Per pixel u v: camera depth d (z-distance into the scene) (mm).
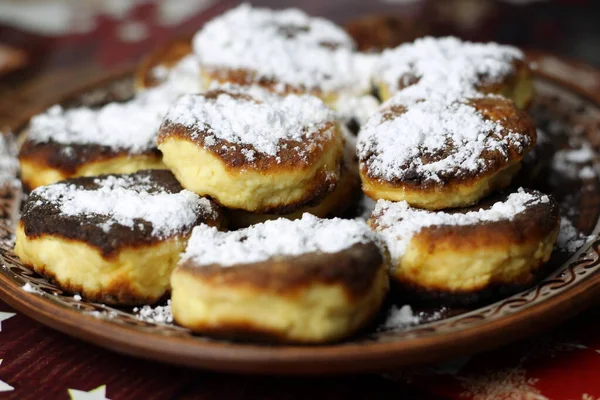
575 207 390
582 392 319
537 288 337
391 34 489
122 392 323
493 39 582
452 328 319
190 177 361
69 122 412
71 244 340
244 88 392
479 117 364
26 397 320
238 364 309
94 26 663
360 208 387
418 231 338
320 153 361
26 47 619
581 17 638
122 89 487
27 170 398
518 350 333
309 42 438
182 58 478
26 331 345
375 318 330
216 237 338
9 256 361
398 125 363
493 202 355
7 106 513
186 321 323
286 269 313
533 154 393
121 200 351
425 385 324
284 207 361
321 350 309
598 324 341
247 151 353
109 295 341
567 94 459
